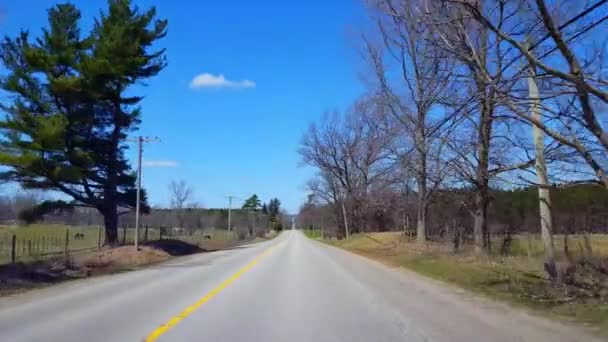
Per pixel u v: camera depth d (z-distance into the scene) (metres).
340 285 17.84
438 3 12.90
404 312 11.94
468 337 9.11
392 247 41.00
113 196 38.16
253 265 27.98
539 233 35.41
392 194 58.78
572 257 20.66
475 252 25.66
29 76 33.50
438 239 40.12
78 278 21.45
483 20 10.49
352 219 80.44
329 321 10.71
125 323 10.43
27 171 32.38
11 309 12.61
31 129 31.80
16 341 8.78
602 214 27.08
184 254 43.47
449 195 31.88
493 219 35.81
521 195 36.09
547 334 9.34
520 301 13.38
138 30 37.34
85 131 36.22
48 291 16.62
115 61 35.19
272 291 16.06
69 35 35.22
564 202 27.61
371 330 9.77
